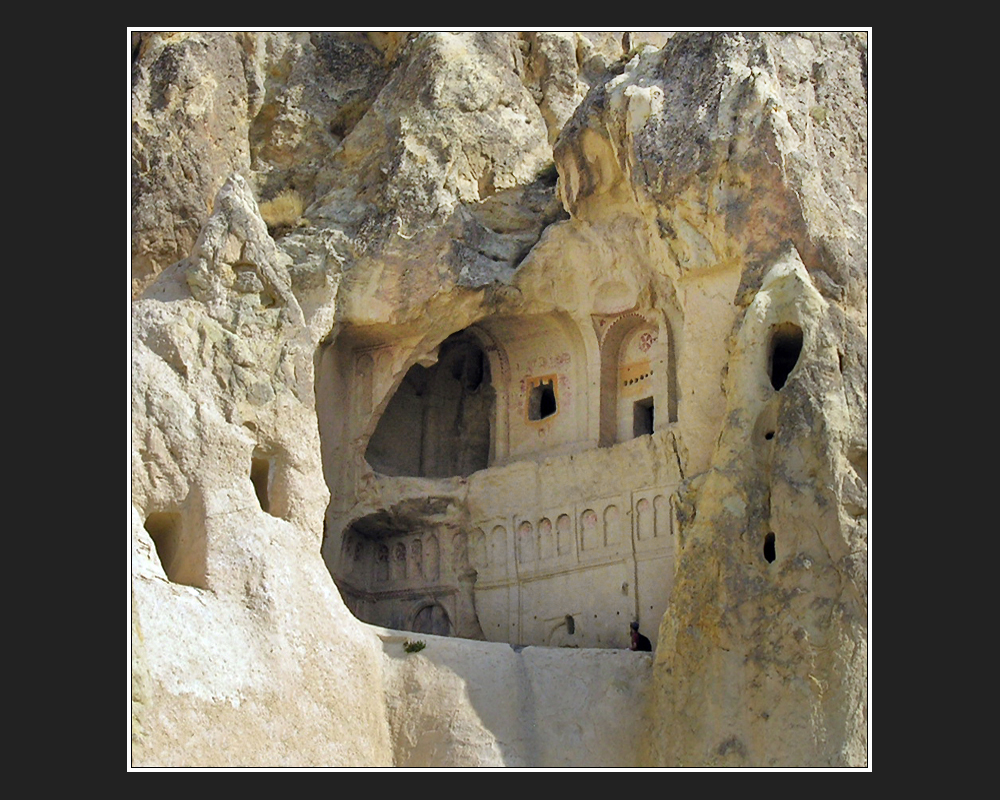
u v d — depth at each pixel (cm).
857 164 3036
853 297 2822
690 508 2858
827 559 2673
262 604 2677
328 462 3192
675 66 3050
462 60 3309
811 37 3080
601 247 3161
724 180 2889
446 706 2800
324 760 2650
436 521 3259
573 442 3225
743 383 2761
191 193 3066
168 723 2481
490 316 3250
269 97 3350
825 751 2614
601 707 2833
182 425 2709
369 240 3142
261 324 2866
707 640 2722
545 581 3167
